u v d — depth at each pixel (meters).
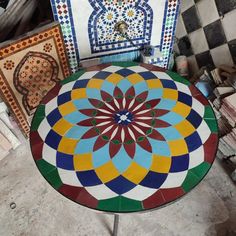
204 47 1.75
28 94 1.57
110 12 1.49
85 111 1.14
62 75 1.63
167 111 1.13
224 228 1.39
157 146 1.02
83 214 1.44
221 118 1.51
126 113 1.13
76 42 1.59
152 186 0.92
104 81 1.26
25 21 1.85
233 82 1.46
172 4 1.53
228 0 1.47
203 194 1.50
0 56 1.33
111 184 0.93
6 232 1.40
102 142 1.03
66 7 1.41
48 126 1.09
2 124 1.64
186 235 1.37
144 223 1.41
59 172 0.96
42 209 1.47
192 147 1.02
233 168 1.57
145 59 1.68
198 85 1.64
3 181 1.57
